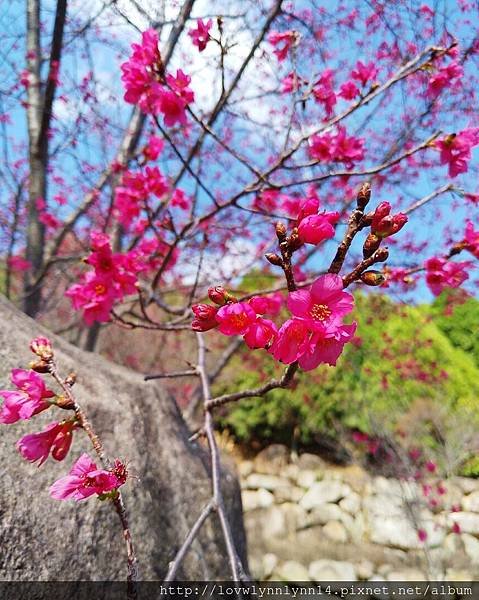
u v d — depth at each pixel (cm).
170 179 391
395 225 102
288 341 102
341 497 590
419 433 610
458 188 250
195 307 111
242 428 749
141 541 206
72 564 168
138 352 796
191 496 267
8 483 163
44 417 191
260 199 409
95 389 237
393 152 479
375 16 461
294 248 107
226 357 524
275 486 629
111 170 466
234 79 332
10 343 203
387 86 285
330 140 303
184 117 237
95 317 243
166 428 281
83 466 117
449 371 693
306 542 530
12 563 151
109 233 512
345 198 490
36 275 484
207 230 429
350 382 708
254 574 461
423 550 489
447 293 653
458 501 548
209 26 241
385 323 726
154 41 225
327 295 101
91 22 421
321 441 709
